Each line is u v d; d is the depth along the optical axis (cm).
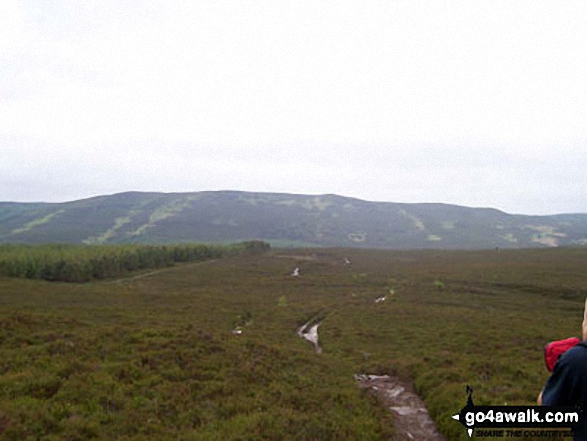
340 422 1647
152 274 10206
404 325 4644
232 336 3028
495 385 1986
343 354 3547
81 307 4947
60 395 1595
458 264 11906
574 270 8919
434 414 1773
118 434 1366
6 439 1228
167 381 1894
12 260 8662
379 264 13288
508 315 5106
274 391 1970
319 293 7656
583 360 401
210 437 1380
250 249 18612
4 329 2750
